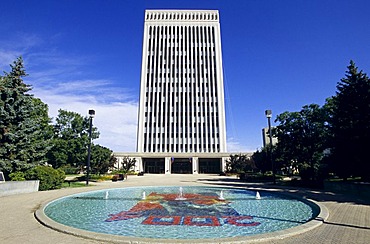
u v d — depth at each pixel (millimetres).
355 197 14703
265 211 11898
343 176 18703
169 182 28406
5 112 19281
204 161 58438
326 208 10828
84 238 6824
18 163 18906
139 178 37531
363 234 7133
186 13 77938
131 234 8109
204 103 70875
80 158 28875
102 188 20359
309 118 24391
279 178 30484
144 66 73500
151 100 71062
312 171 22109
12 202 12883
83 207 12867
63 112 30516
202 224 9352
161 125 68688
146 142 67625
